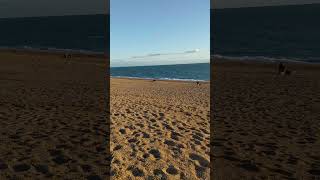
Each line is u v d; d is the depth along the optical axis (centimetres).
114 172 389
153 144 506
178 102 972
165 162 427
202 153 463
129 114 740
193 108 845
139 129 600
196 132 580
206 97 1105
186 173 390
